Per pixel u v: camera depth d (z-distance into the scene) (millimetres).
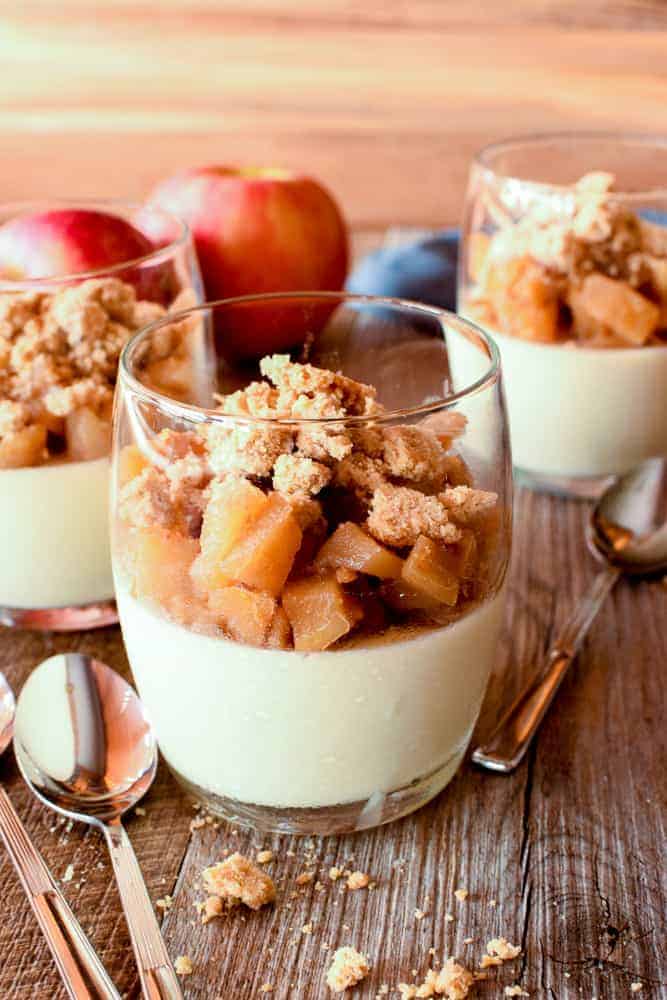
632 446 604
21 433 506
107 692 490
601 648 531
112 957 432
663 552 561
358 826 462
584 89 1097
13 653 528
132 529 445
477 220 620
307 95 1106
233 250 691
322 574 430
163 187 722
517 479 627
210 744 450
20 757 478
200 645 436
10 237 583
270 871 454
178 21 1090
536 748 493
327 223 713
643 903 446
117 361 516
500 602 461
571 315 594
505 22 1074
